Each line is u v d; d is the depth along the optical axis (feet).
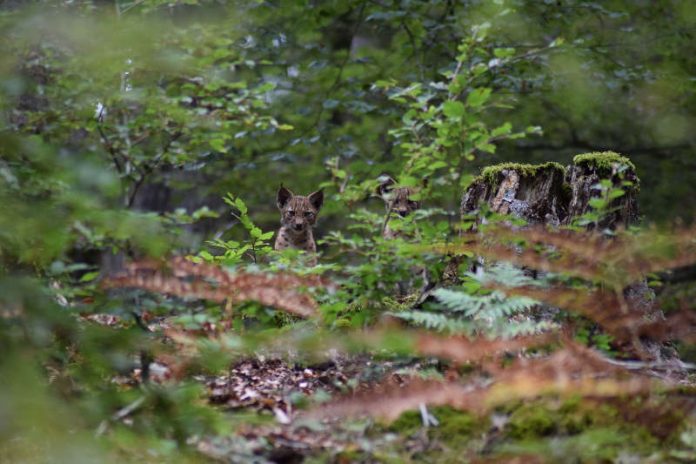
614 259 25.18
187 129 45.11
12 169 16.46
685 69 67.31
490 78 58.23
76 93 28.60
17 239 15.84
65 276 21.86
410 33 64.18
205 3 61.57
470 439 23.16
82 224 17.39
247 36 61.93
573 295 25.18
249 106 47.75
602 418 22.99
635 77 63.57
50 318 15.98
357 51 68.08
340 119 78.23
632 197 33.53
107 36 16.62
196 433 18.11
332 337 20.12
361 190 39.19
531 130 35.06
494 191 34.09
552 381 21.74
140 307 23.34
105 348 17.19
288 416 25.72
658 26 68.39
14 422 14.42
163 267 22.99
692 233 24.88
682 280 64.75
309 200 52.39
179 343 24.12
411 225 34.78
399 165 57.77
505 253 26.00
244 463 21.75
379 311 30.73
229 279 26.00
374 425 24.06
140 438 17.44
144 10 43.88
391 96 38.63
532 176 33.94
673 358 30.25
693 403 23.09
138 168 47.88
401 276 31.48
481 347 22.59
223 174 72.84
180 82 45.42
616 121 75.66
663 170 76.95
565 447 21.99
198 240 18.51
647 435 22.50
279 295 27.22
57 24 16.48
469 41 43.01
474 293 28.09
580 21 67.05
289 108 66.44
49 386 16.19
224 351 19.69
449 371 24.03
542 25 63.16
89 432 16.08
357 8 70.33
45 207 15.94
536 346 25.03
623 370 23.31
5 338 15.38
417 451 22.99
